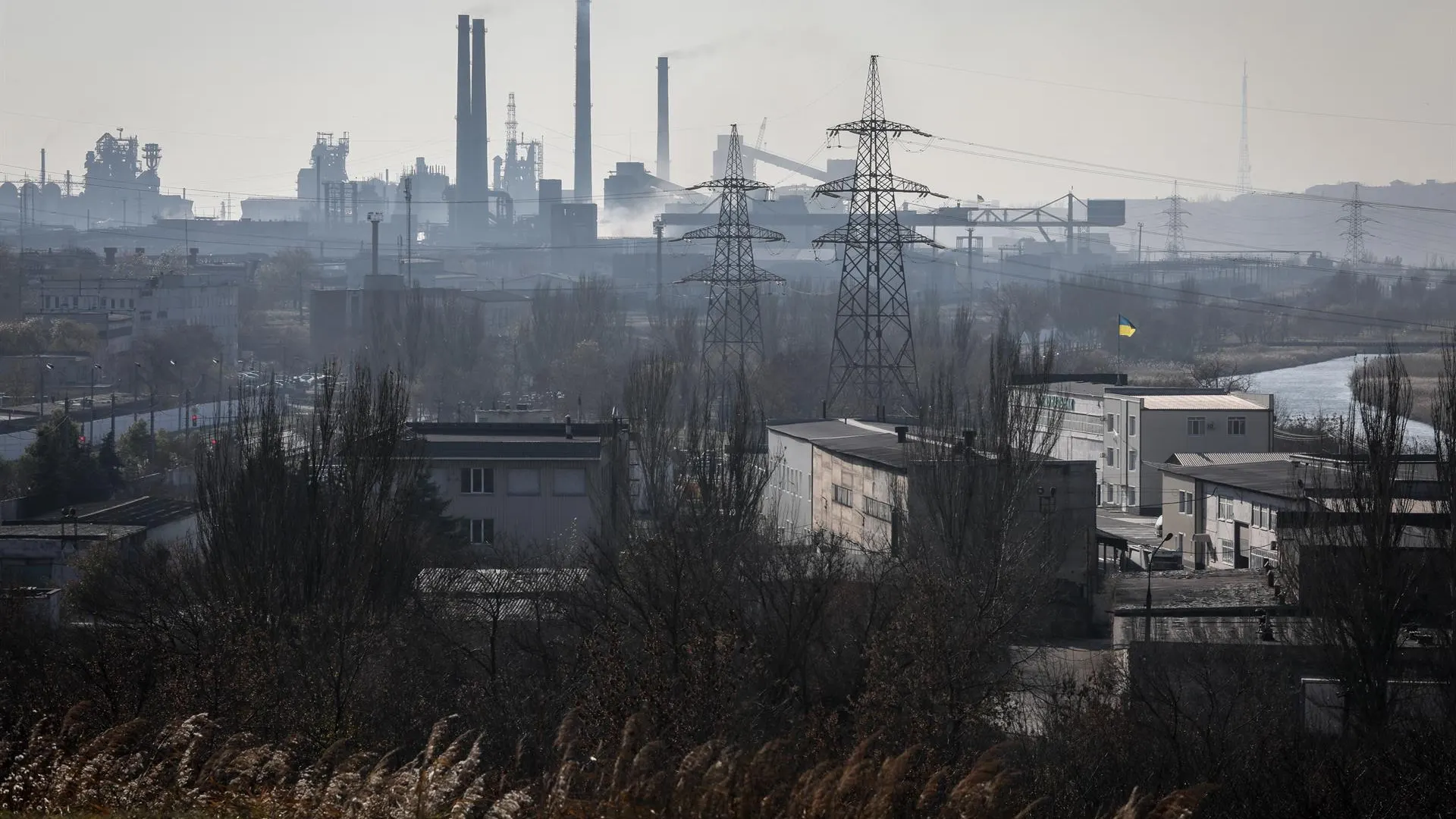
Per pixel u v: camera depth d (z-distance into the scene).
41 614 120.44
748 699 90.75
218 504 119.19
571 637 108.31
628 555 113.50
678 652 88.06
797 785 61.41
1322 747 94.81
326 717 86.12
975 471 132.75
